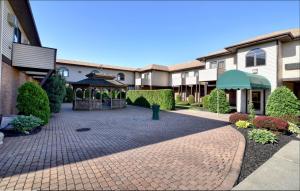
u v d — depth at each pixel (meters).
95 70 35.69
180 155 5.74
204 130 9.92
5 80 10.13
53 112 16.50
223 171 4.54
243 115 11.38
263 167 4.86
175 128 10.55
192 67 30.41
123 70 38.66
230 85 14.88
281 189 3.69
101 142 7.27
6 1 9.91
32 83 10.28
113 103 24.02
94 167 4.71
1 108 9.63
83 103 21.47
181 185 3.82
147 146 6.76
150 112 19.78
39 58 11.65
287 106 11.20
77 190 3.56
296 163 5.15
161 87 37.12
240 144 6.94
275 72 16.61
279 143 7.09
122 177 4.16
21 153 5.68
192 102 28.83
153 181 3.99
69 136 8.18
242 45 18.69
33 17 12.05
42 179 3.99
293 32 18.09
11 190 3.51
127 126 11.17
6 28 9.99
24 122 8.28
